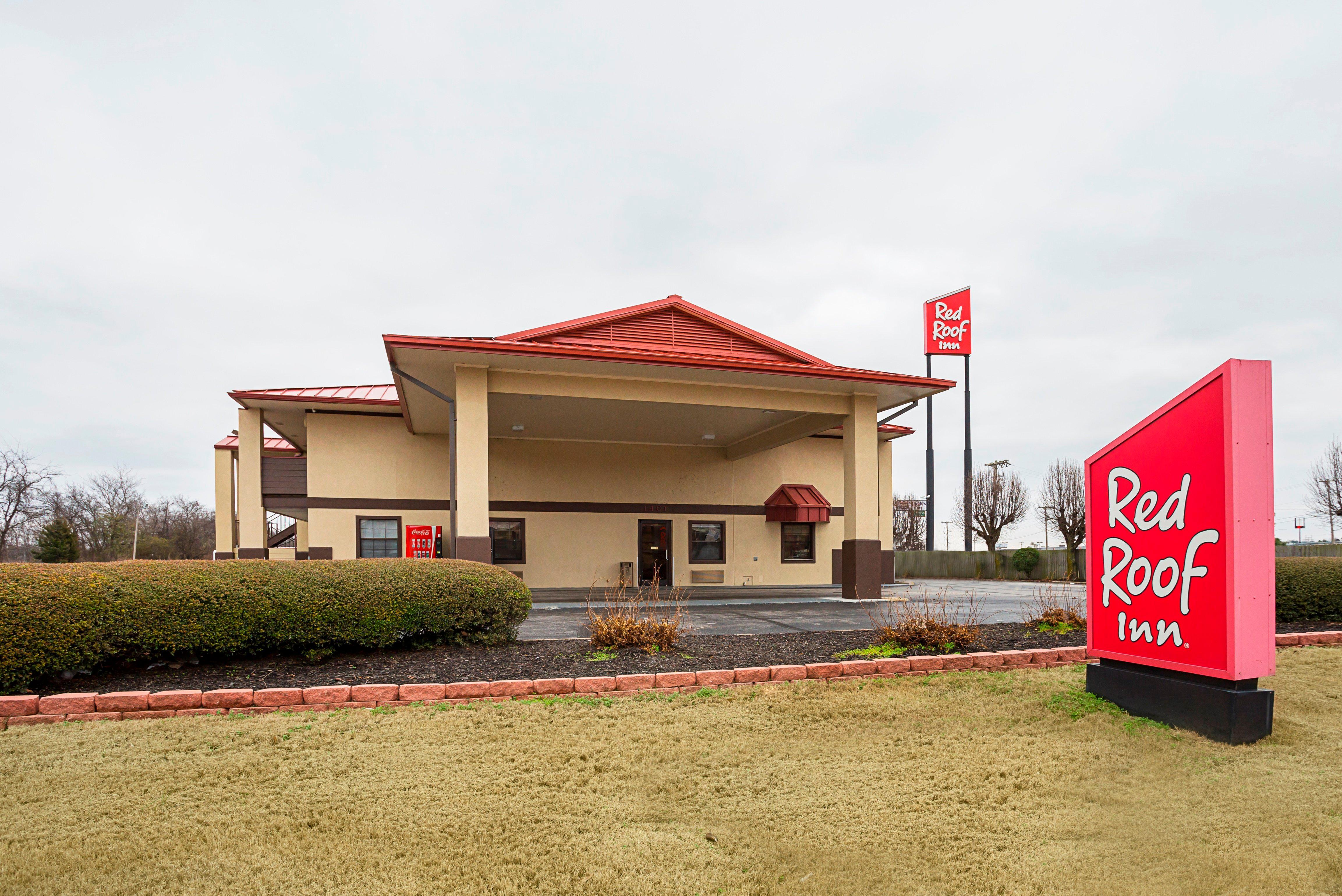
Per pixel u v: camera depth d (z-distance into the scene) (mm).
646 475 21438
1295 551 25828
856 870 3402
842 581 16875
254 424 18297
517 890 3246
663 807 4133
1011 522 35406
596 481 20984
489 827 3875
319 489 18438
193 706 5730
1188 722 5223
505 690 6230
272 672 6684
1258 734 4949
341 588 7117
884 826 3855
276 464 18469
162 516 55969
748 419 17797
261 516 18203
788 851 3588
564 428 19203
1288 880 3170
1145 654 5641
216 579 6695
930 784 4395
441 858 3539
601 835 3787
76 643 6016
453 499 13984
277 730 5324
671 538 21453
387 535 18766
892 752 4961
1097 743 5012
